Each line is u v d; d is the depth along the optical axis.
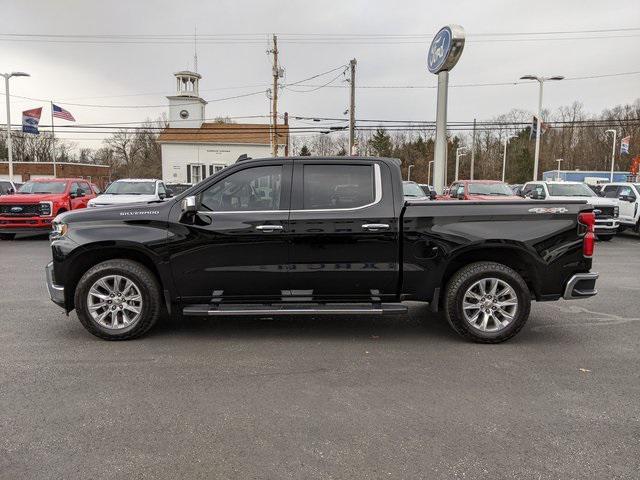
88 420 3.46
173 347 5.02
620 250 13.45
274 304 5.27
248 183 5.22
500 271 5.08
